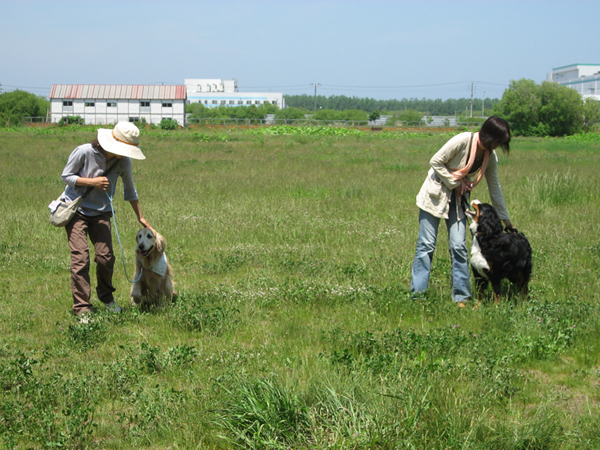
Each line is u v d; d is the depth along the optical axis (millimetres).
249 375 3762
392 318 5254
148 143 32719
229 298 5750
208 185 13867
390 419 3039
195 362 4137
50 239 8406
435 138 44562
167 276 5719
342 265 7090
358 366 3869
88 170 5246
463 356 4195
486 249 5457
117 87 81750
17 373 3758
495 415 3354
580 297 5711
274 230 9102
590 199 11688
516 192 12469
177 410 3344
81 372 4035
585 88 140000
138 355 4254
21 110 90312
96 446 3061
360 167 19109
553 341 4391
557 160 22094
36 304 5668
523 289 5695
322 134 50906
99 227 5359
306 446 2896
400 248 7891
